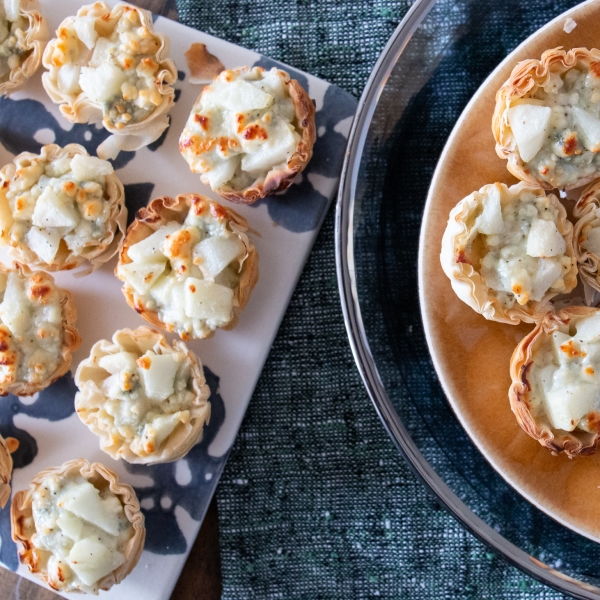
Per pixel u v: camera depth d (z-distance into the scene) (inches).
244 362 18.1
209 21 18.6
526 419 16.5
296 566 18.4
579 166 16.8
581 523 16.7
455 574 18.2
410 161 17.5
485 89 16.9
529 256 16.7
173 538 18.2
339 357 18.3
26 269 18.1
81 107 18.1
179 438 17.5
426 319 16.9
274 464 18.4
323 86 18.0
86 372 17.9
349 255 17.2
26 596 18.8
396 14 18.3
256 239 18.1
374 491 18.3
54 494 17.8
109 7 18.3
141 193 18.3
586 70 16.6
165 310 17.8
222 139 17.4
